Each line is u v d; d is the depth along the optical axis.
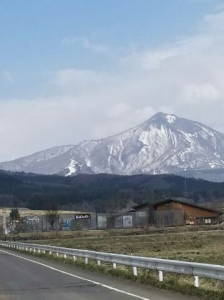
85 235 73.38
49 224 96.69
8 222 102.19
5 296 15.98
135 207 102.25
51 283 19.45
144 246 44.62
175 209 96.44
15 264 30.89
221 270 14.06
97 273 22.91
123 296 15.01
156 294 15.17
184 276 18.17
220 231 70.94
